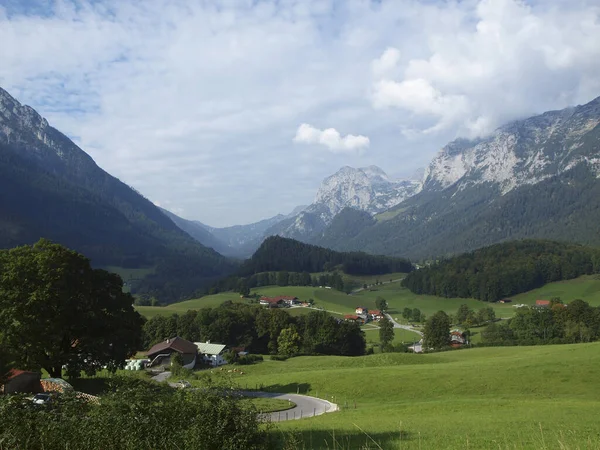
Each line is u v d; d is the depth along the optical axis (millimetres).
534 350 90500
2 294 46000
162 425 15172
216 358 109625
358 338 132750
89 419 14992
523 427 31844
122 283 58406
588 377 54562
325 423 37781
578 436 26656
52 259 49281
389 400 56406
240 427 15617
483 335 140000
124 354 55344
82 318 51188
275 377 75250
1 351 38312
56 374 52156
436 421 36781
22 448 14023
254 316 139000
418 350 134250
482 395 53625
